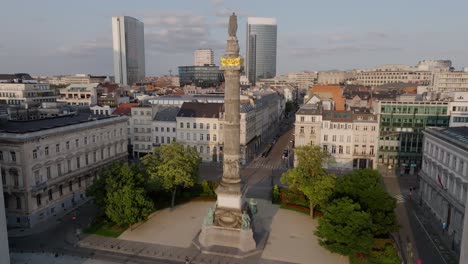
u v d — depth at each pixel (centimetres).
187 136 13675
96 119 10012
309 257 6331
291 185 8269
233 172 6862
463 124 11538
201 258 6272
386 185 10794
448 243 6962
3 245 5147
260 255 6388
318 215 8212
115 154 10719
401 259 6144
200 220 7956
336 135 12438
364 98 16825
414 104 11756
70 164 8838
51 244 6806
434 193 8338
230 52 6581
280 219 8088
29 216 7575
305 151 8369
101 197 7400
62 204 8569
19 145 7381
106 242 6850
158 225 7662
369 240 5819
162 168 8375
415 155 11925
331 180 7750
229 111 6725
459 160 7056
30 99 18175
